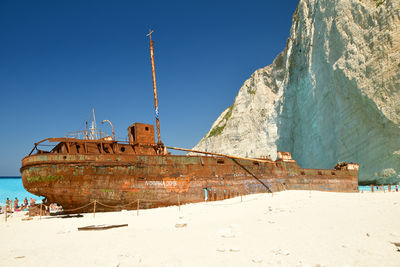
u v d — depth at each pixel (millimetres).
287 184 29531
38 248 9039
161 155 22453
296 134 63094
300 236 8656
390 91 38781
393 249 6809
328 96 49969
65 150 20438
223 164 25531
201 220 13930
